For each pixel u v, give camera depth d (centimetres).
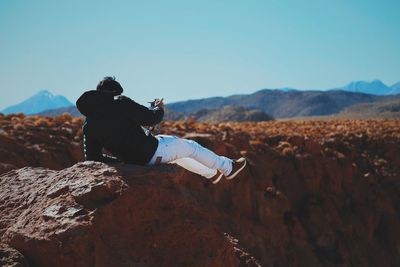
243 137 2078
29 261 481
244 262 746
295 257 1627
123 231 527
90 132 562
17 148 1380
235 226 1520
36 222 504
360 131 2734
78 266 468
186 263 550
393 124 3453
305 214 1858
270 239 1594
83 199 516
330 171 2080
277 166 1955
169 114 12456
